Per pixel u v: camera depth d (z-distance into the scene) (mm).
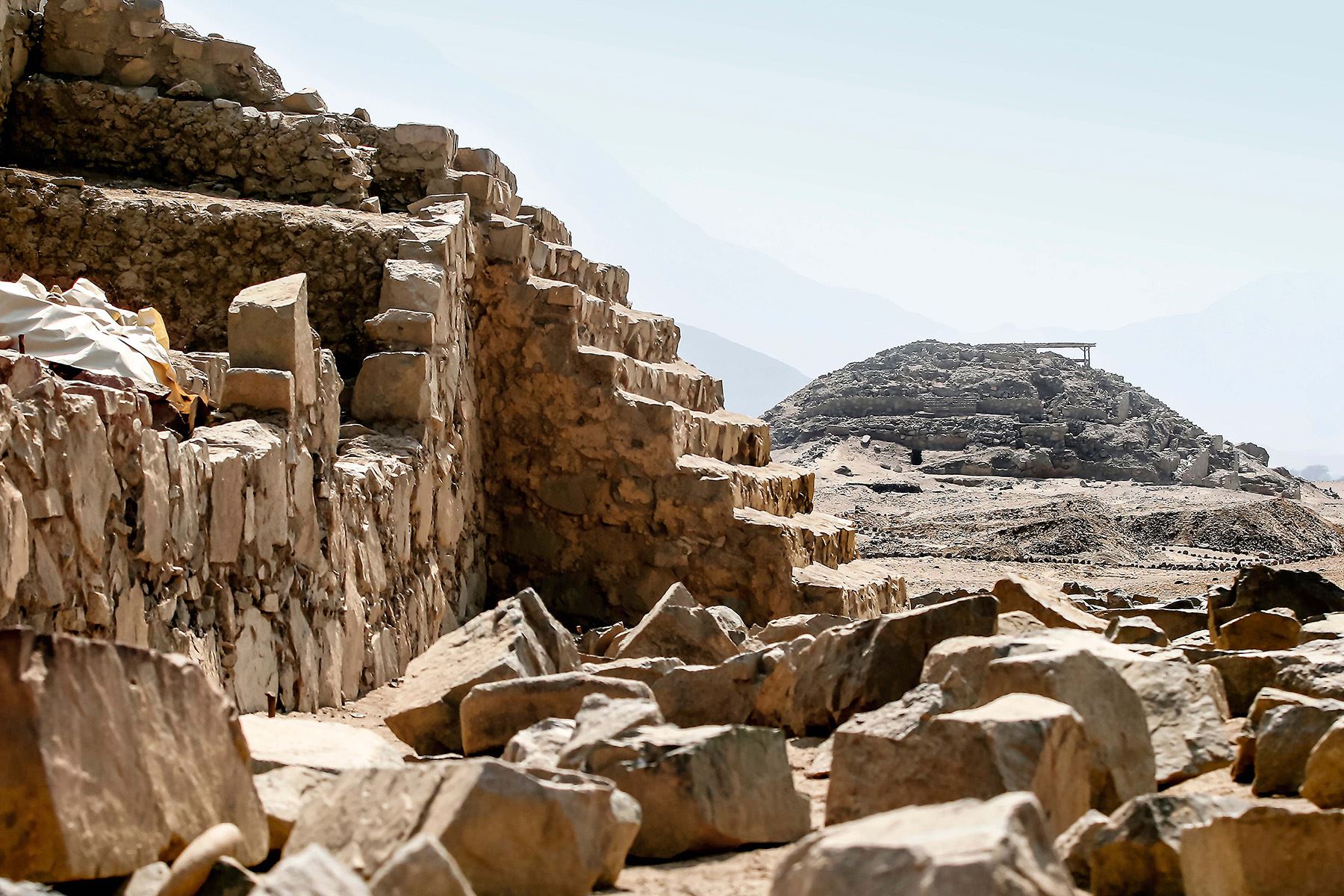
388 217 15117
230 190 15828
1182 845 4543
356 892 3389
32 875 3857
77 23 16188
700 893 4668
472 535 15242
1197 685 6656
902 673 7328
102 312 9727
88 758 4059
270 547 8859
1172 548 36656
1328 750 5418
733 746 5418
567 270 18125
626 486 15633
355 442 11984
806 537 16516
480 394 16016
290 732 5977
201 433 8781
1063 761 5066
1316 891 4301
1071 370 81938
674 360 20797
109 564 6957
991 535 36125
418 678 7902
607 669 8117
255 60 16516
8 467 6062
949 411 75500
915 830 3504
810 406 77250
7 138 15828
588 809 4539
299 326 9547
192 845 4141
